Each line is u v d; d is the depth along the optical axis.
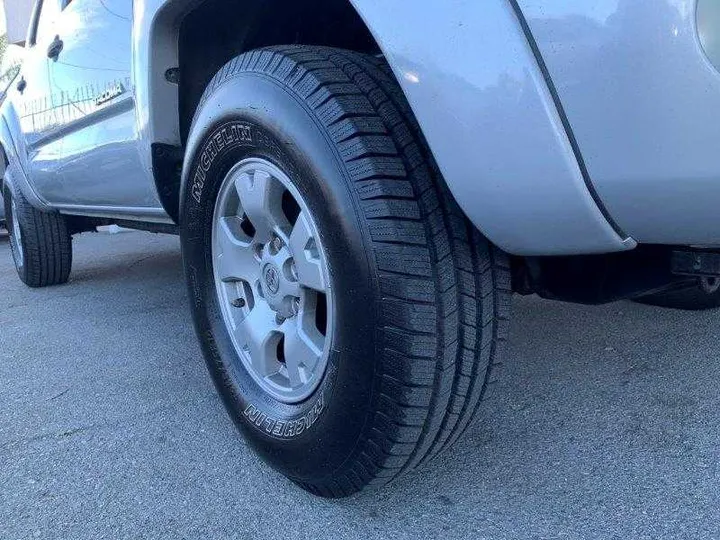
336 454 1.50
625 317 3.04
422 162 1.42
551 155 1.14
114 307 3.99
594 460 1.79
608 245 1.24
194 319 2.07
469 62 1.18
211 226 1.96
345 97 1.44
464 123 1.21
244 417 1.80
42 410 2.37
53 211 4.27
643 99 1.05
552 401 2.18
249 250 1.84
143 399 2.42
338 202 1.39
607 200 1.15
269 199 1.67
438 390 1.41
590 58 1.07
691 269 1.44
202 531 1.57
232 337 1.93
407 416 1.39
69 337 3.36
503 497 1.64
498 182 1.22
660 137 1.05
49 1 3.51
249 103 1.60
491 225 1.30
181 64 2.15
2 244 9.30
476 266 1.45
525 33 1.12
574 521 1.52
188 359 2.87
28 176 3.94
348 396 1.43
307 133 1.45
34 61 3.69
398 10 1.27
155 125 2.18
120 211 2.98
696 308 2.94
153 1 2.00
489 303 1.48
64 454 2.00
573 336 2.82
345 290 1.40
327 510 1.63
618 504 1.58
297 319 1.66
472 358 1.46
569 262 1.64
